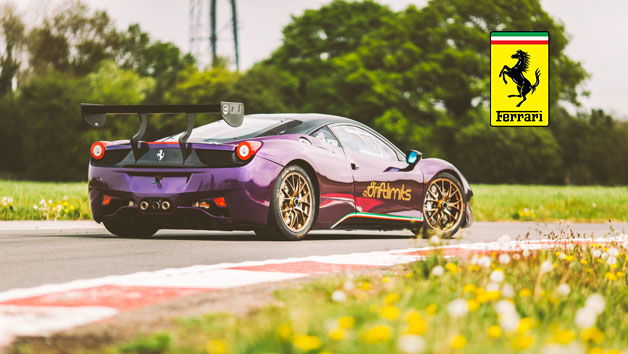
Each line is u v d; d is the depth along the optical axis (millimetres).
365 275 8109
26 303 5949
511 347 4238
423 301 6016
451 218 14805
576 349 3949
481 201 32094
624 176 104688
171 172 11703
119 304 5953
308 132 12695
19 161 101438
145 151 11930
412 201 14094
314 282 7105
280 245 11422
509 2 84688
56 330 5062
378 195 13438
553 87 84500
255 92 93000
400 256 9891
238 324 5031
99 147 12273
